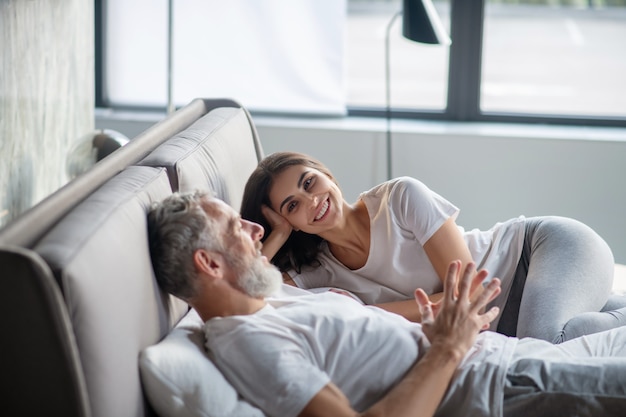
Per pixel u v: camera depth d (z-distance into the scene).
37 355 1.27
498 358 1.66
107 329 1.36
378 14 6.05
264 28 3.58
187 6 3.57
